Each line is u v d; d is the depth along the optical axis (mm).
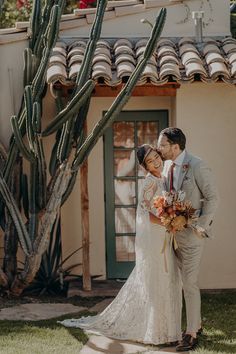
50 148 10148
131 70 9148
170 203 7008
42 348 7305
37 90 8805
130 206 10352
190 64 9305
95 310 8844
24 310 8805
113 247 10344
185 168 7234
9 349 7258
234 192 9750
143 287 7375
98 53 9695
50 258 9898
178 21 10383
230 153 9758
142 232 7344
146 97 10273
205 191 7148
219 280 9766
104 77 9078
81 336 7680
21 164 9648
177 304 7402
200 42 10156
